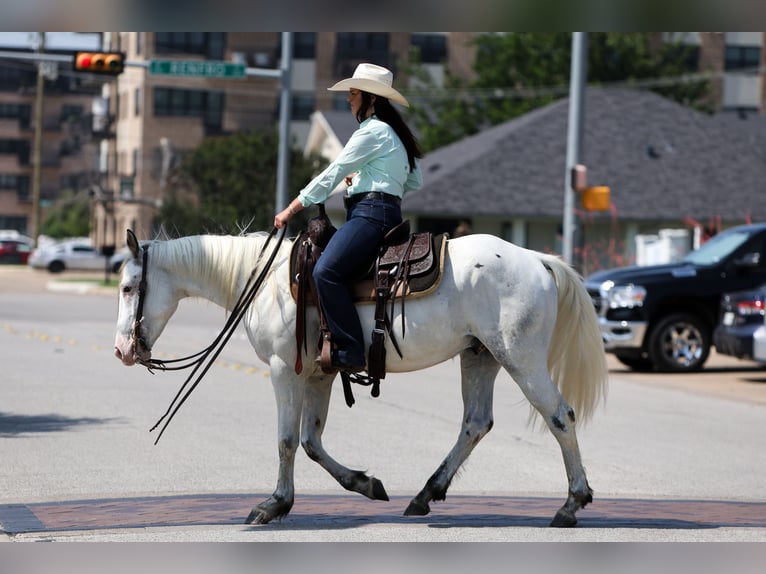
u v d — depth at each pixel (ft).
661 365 67.36
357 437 40.83
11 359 65.41
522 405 51.01
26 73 372.79
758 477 35.17
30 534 25.11
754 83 248.52
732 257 68.80
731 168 154.20
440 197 144.97
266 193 175.73
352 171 26.66
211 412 46.47
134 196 241.96
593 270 123.34
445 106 233.14
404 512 27.89
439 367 68.54
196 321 104.17
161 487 31.48
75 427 41.83
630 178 149.18
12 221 376.89
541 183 148.56
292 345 26.73
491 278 26.16
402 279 26.27
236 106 249.55
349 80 26.89
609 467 36.42
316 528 26.09
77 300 131.34
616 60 227.20
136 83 246.88
